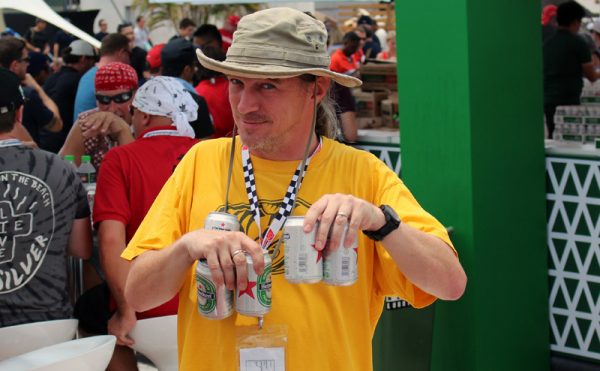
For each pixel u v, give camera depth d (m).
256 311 2.21
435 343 4.84
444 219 4.75
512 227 4.90
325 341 2.32
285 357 2.27
